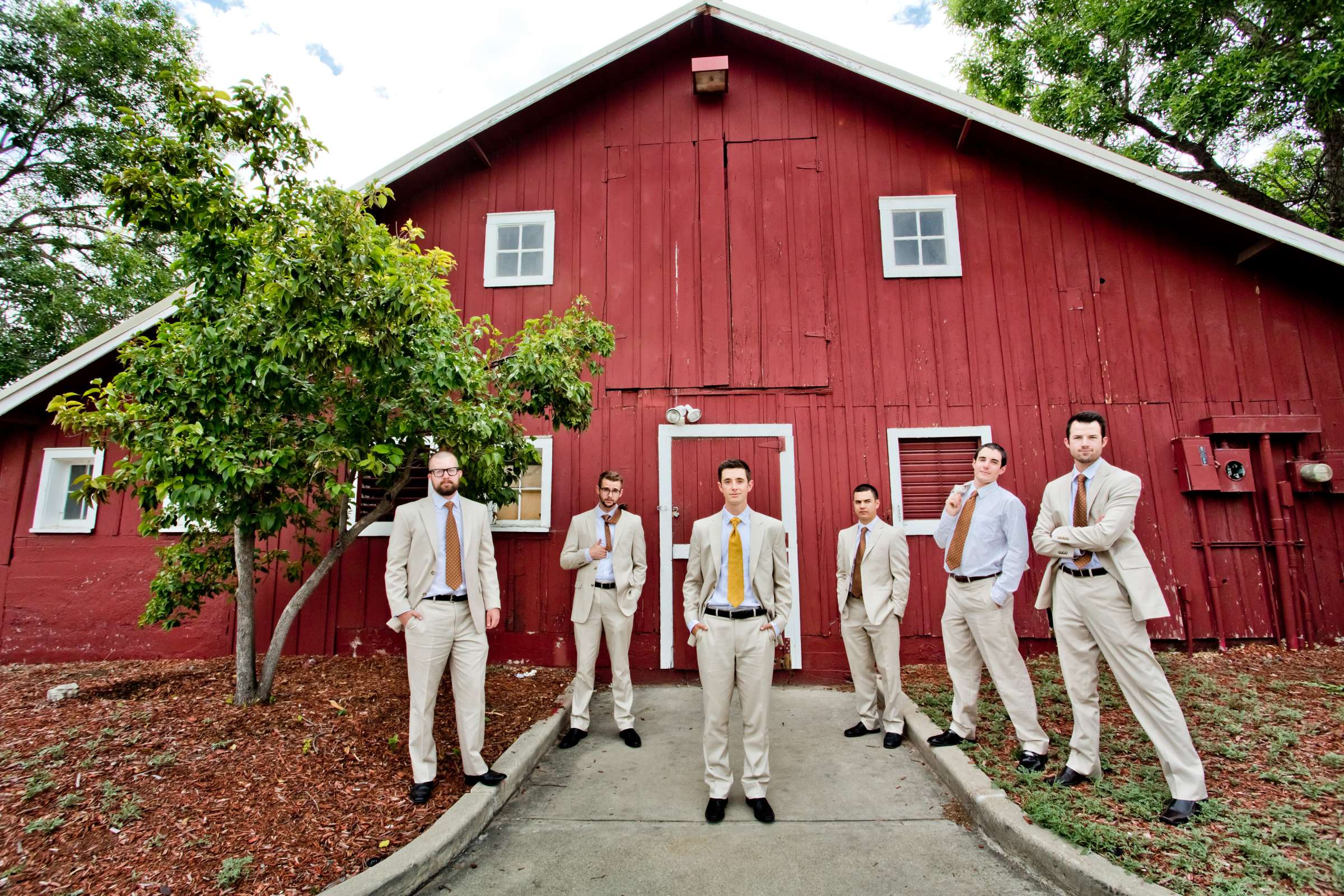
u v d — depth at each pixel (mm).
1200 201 5930
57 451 7211
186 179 4059
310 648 6500
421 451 5219
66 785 3551
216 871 2943
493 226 7230
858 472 6449
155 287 13602
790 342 6727
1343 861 2746
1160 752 3287
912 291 6754
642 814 3701
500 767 4012
